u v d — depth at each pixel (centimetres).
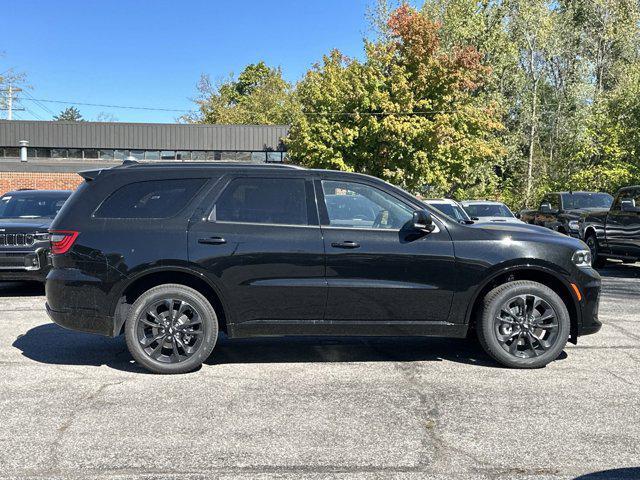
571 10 4022
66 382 521
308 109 3003
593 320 573
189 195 559
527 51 3953
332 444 386
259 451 375
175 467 353
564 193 1786
